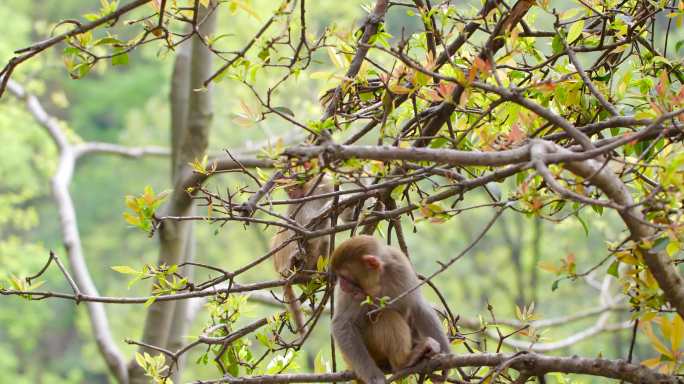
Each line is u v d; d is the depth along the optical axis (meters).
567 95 9.32
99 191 46.91
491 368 9.16
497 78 8.04
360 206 10.15
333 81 10.49
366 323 9.67
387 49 8.09
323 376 9.30
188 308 17.88
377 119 9.37
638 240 7.38
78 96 50.25
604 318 19.44
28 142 34.53
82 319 42.72
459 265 34.53
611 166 8.52
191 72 16.84
